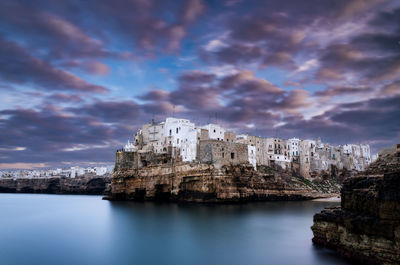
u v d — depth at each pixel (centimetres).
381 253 3384
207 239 5519
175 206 10525
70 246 5147
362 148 19388
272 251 4644
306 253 4391
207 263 4169
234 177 11519
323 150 17438
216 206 10406
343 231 4084
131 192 13362
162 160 12656
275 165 15650
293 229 6378
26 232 6475
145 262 4250
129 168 13738
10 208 12056
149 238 5644
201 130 12269
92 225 7162
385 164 4038
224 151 11638
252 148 13788
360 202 3903
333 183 16400
